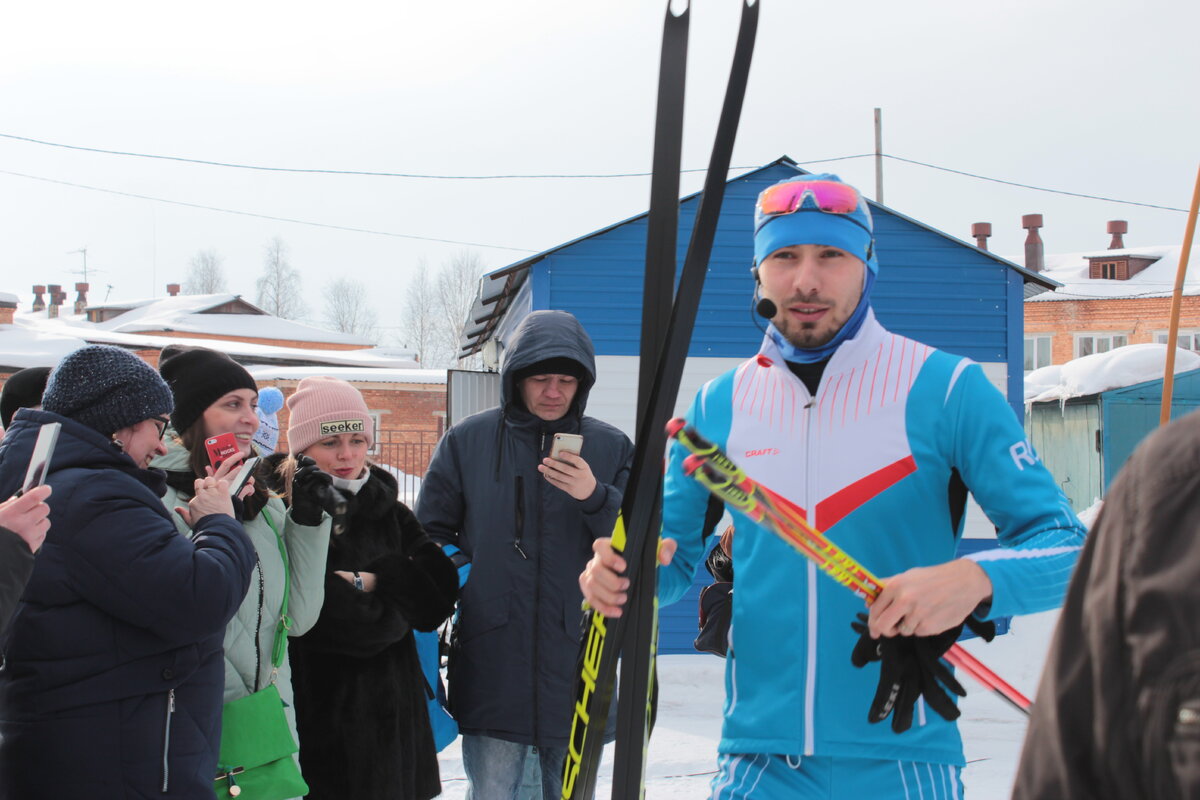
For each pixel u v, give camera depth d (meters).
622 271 8.38
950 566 1.59
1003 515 1.82
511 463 3.46
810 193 1.95
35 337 24.02
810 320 1.95
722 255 8.38
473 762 3.42
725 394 2.09
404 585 3.10
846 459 1.90
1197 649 0.69
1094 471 13.38
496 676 3.34
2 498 2.30
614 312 8.36
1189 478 0.73
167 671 2.28
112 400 2.37
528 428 3.49
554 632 3.33
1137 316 36.12
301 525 2.85
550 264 8.34
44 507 2.05
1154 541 0.74
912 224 8.51
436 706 3.37
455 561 3.46
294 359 28.70
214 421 2.83
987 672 1.72
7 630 2.18
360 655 3.06
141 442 2.44
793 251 1.97
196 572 2.27
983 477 1.84
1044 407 14.23
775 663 1.90
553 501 3.41
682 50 1.62
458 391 9.00
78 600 2.23
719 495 1.36
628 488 1.64
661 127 1.64
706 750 5.78
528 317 3.53
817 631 1.86
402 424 24.56
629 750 1.67
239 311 45.28
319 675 3.06
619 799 1.67
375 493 3.19
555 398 3.47
